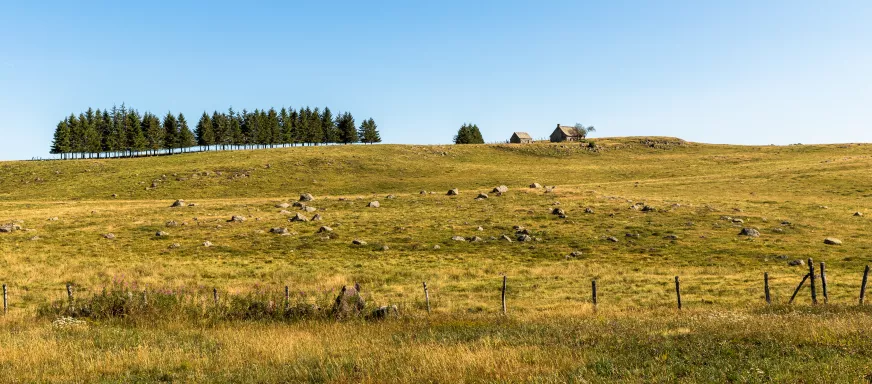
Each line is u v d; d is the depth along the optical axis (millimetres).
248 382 11820
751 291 30609
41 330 19375
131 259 45031
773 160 131875
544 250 48531
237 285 35719
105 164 128375
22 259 44062
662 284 34438
